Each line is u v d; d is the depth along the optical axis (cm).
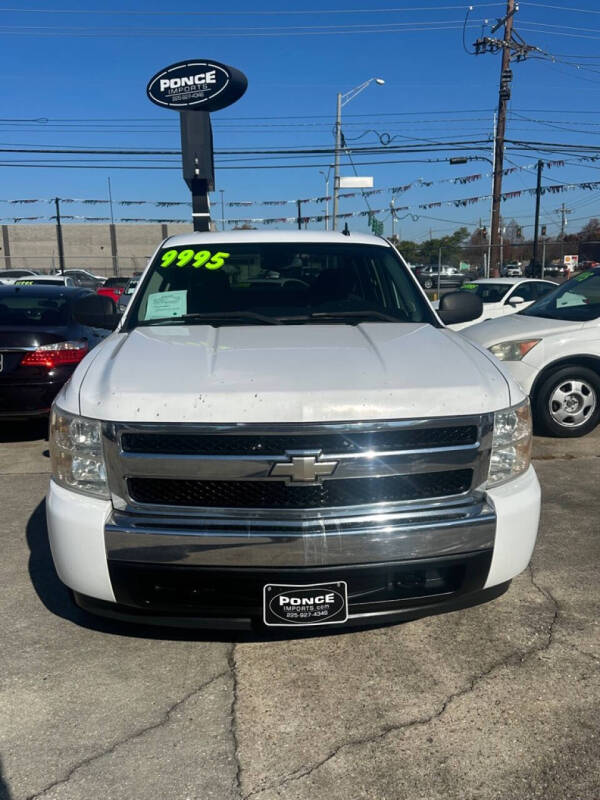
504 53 2509
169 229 6438
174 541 246
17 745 239
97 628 314
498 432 265
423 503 256
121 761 231
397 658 288
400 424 246
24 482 540
